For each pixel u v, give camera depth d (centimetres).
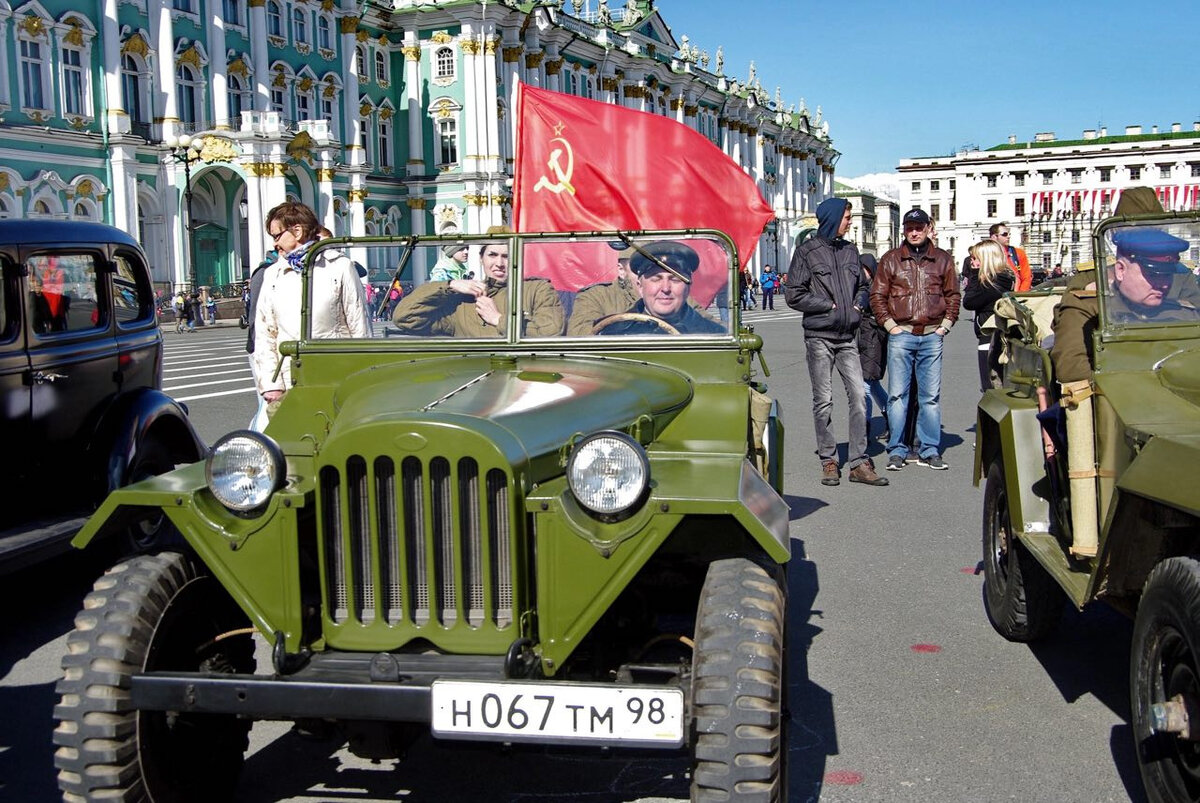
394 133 5981
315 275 564
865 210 13162
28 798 438
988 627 630
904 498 966
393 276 523
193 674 361
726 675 339
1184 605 350
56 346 691
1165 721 356
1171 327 486
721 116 9050
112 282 761
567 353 502
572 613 360
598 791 440
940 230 11475
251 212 4528
